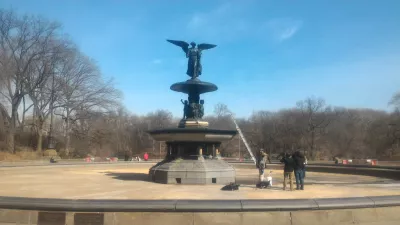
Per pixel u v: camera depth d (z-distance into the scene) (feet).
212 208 31.73
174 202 32.24
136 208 31.76
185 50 71.51
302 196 42.52
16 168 93.45
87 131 223.51
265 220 31.99
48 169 105.91
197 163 60.49
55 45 180.45
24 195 44.60
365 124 369.91
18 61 172.65
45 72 179.52
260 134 328.70
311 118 319.06
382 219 34.06
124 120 304.71
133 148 346.74
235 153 324.60
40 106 186.50
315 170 107.65
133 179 69.00
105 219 31.86
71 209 32.01
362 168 91.15
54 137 205.77
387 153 316.81
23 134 198.49
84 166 116.26
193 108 69.26
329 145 358.23
